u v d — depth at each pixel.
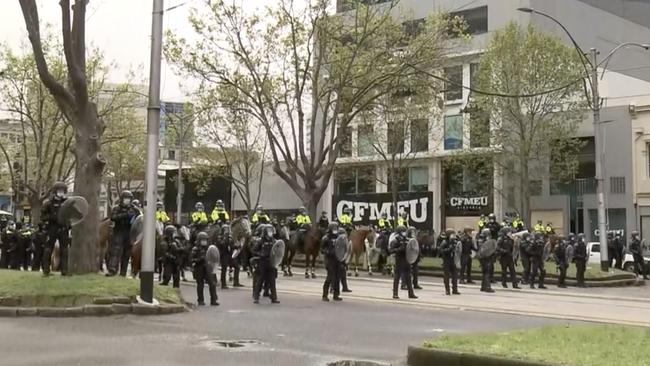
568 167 41.56
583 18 49.34
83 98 16.92
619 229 42.91
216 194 56.72
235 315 14.47
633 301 20.42
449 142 48.12
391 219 39.94
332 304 17.25
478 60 45.41
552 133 39.88
